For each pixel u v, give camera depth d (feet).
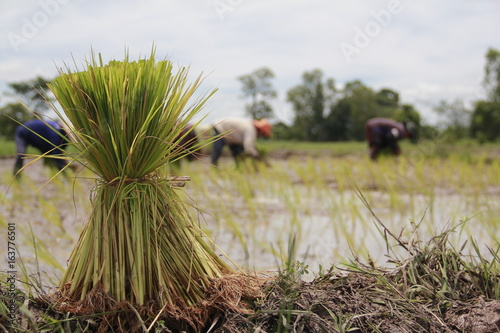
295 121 237.66
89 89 8.11
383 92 237.25
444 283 9.60
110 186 8.49
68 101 8.20
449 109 157.89
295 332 8.05
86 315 7.95
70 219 22.08
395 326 8.48
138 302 7.95
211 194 29.25
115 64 8.30
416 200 28.91
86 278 8.21
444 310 9.04
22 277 10.91
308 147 94.99
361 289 9.49
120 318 7.95
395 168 44.27
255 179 34.63
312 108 237.66
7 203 24.21
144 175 8.63
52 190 29.60
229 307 8.48
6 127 75.82
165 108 8.40
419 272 10.22
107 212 8.41
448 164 48.01
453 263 10.10
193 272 8.64
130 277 8.13
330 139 242.58
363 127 233.55
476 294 9.62
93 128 8.21
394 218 23.30
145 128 8.16
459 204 26.81
